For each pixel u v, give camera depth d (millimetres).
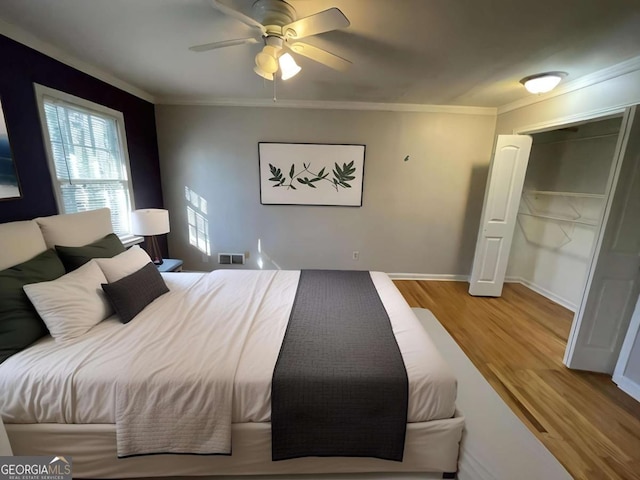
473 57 2098
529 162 3703
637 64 1938
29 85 1943
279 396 1243
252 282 2375
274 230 3881
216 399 1224
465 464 1364
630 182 1897
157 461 1293
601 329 2107
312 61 2225
